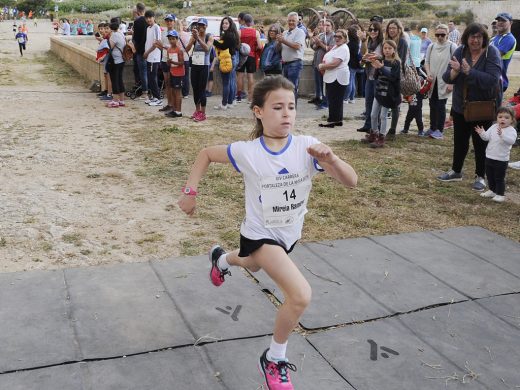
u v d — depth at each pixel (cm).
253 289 397
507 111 594
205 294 385
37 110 1087
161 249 462
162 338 330
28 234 479
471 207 607
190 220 530
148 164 714
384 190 649
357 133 957
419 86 816
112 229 500
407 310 380
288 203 273
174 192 610
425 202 616
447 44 874
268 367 276
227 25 1091
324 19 1202
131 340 326
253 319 356
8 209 536
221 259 332
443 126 931
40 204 555
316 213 566
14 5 7188
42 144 804
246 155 270
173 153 770
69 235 481
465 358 329
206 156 286
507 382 308
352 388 295
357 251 475
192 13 5841
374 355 326
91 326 338
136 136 870
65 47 1964
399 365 318
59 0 7225
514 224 561
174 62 997
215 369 304
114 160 730
